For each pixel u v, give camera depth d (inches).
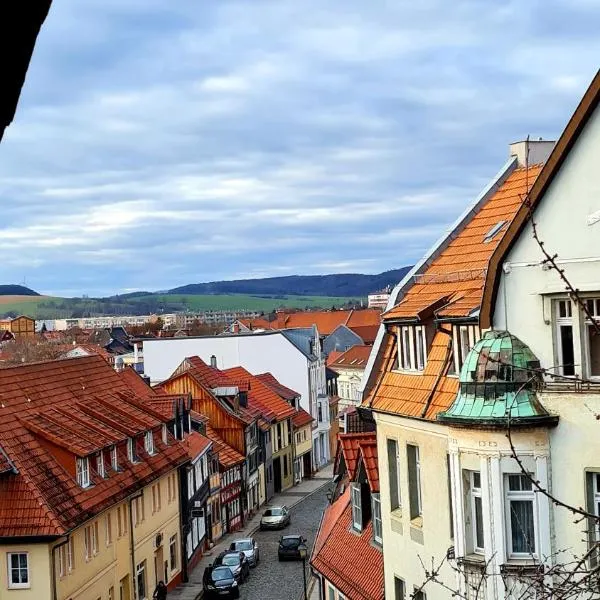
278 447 3580.2
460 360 814.5
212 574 1962.4
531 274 687.7
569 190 666.2
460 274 896.3
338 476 1471.5
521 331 696.4
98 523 1595.7
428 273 970.7
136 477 1788.9
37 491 1412.4
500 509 676.7
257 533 2738.7
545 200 678.5
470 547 709.9
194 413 2746.1
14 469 1424.7
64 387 1876.2
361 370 4950.8
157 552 1959.9
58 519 1396.4
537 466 673.6
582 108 652.7
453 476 714.8
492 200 1002.7
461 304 810.2
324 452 4453.7
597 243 653.9
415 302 928.9
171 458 2037.4
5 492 1411.2
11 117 128.2
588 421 660.1
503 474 678.5
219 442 2878.9
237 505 2842.0
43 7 118.6
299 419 3934.5
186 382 3021.7
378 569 1052.5
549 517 671.1
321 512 3070.9
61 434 1593.3
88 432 1688.0
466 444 696.4
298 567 2224.4
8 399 1614.2
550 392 673.6
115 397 2026.3
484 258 875.4
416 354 905.5
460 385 717.3
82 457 1557.6
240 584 2065.7
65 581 1424.7
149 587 1877.5
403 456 904.3
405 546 908.6
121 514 1720.0
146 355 4252.0
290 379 4232.3
